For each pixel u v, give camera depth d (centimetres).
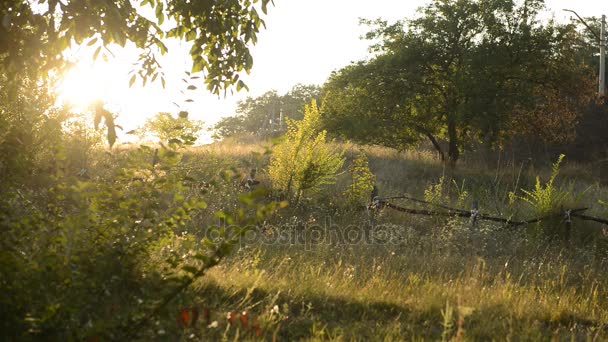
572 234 1462
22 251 532
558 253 1281
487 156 3709
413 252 1149
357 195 1556
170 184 594
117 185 584
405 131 3438
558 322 737
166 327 470
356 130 3203
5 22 696
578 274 1039
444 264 1028
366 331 639
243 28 922
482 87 3138
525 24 3328
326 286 777
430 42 3341
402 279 909
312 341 569
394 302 745
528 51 3328
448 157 3216
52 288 486
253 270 823
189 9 917
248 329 561
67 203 595
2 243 517
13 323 471
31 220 546
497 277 908
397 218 1450
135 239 566
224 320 581
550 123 3472
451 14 3306
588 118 3766
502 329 670
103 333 448
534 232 1438
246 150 2442
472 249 1205
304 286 754
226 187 1333
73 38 785
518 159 3653
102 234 564
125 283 539
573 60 3478
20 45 757
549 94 3466
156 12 931
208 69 954
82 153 1245
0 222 537
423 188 2195
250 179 1511
